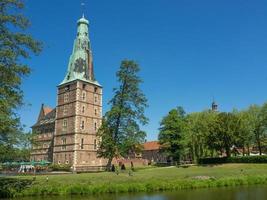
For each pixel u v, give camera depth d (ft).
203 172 167.94
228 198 100.48
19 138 96.78
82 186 117.50
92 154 299.17
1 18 95.45
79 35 323.78
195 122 255.50
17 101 97.96
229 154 231.09
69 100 304.09
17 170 245.65
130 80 181.47
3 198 104.68
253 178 151.94
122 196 108.58
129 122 178.50
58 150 304.09
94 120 308.81
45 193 112.37
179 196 106.93
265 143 265.13
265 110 255.91
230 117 230.89
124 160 328.29
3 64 95.66
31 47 99.71
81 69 312.71
